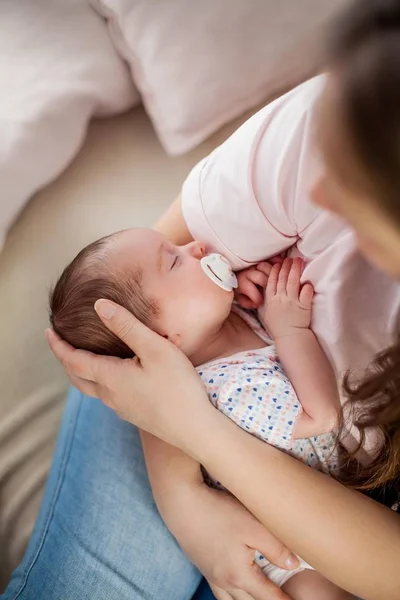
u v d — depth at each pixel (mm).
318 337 899
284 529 812
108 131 1439
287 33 1273
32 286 1279
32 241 1317
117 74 1388
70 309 1003
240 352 1015
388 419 737
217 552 899
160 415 854
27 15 1368
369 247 530
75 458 1083
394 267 534
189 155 1387
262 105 1371
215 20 1276
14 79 1294
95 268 998
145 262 982
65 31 1367
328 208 540
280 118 822
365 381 752
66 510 1036
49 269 1294
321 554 802
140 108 1469
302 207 812
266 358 974
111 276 987
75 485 1056
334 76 435
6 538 1121
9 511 1128
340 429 847
